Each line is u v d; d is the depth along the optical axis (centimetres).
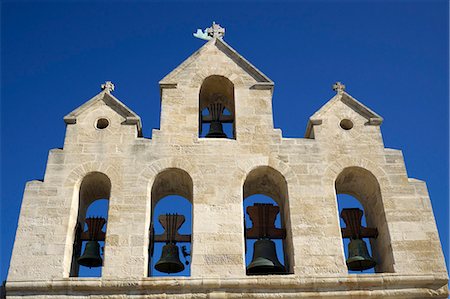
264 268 2158
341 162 2294
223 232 2097
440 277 2022
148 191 2192
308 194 2203
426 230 2145
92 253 2183
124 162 2250
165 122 2366
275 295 1969
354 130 2394
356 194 2405
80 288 1958
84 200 2355
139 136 2416
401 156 2331
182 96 2453
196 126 2364
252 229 2247
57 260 2028
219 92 2619
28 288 1955
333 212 2166
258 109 2428
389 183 2256
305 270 2034
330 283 1988
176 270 2233
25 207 2138
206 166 2245
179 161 2253
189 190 2303
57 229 2097
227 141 2323
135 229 2095
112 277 1983
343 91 2511
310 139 2356
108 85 2494
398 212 2188
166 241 2245
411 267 2064
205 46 2605
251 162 2267
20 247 2048
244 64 2562
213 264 2027
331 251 2078
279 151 2305
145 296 1952
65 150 2280
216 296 1956
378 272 2208
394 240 2122
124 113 2398
